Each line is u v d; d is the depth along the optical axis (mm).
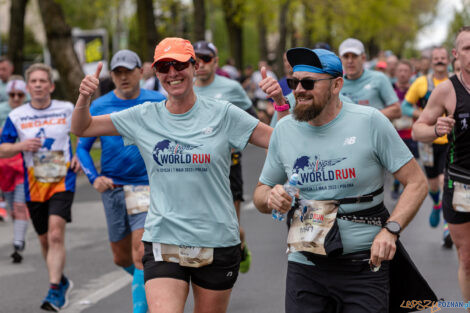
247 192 13117
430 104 5504
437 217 9766
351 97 8336
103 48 25672
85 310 6703
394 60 15695
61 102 7312
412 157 4016
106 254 9016
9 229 11047
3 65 11281
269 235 9648
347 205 4016
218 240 4484
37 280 7957
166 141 4496
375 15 48000
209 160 4434
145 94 6320
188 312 6555
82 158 6324
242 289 7164
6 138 7281
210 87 7719
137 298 5746
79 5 48000
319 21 40375
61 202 6996
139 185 6109
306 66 3938
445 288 7012
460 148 5387
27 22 57594
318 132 4043
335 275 4047
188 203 4453
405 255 4105
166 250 4496
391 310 4246
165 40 4512
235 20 35844
